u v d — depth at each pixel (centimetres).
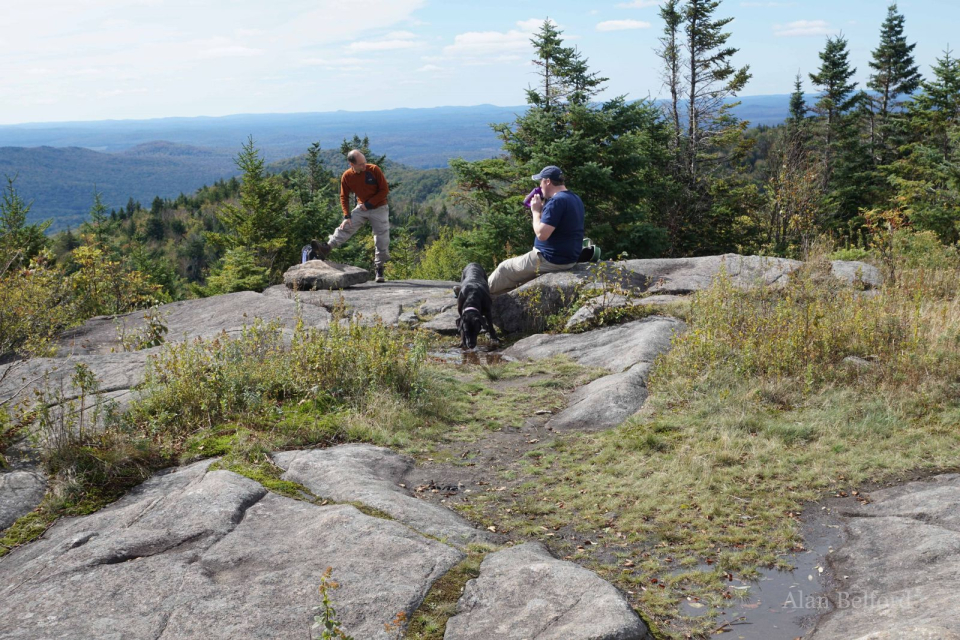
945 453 452
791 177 2531
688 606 312
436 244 4650
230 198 12600
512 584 300
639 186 2323
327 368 637
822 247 1299
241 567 323
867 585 313
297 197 4022
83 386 504
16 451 473
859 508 397
